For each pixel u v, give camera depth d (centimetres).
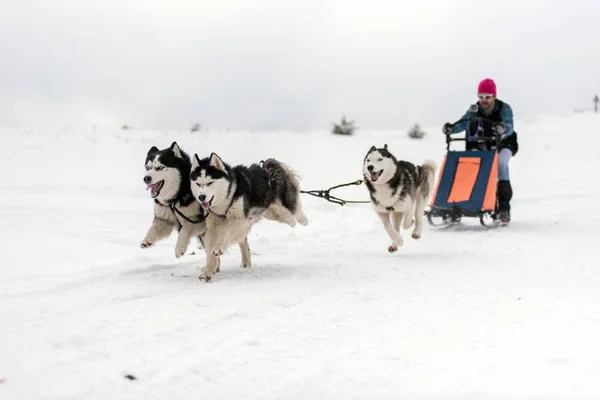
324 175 1499
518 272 598
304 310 480
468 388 326
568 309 461
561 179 1405
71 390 319
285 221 718
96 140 1978
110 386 328
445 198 915
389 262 671
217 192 579
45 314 456
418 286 558
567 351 372
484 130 953
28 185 1209
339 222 994
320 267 652
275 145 2073
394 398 320
